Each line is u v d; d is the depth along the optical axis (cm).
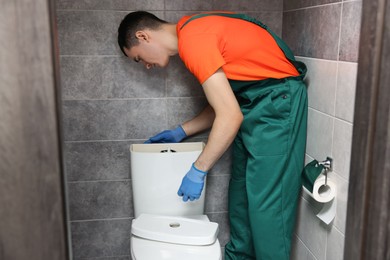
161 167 212
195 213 221
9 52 70
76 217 240
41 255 78
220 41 179
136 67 224
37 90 72
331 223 186
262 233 204
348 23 162
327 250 191
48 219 76
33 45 70
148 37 195
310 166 190
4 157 74
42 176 75
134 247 189
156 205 218
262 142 193
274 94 189
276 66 190
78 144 230
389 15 79
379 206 86
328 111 182
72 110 226
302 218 219
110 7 215
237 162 216
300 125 197
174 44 197
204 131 235
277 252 206
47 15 69
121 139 232
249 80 190
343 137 171
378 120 83
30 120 73
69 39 217
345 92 167
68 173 234
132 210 243
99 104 227
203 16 183
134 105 229
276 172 195
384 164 84
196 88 230
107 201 240
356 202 90
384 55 81
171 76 227
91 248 246
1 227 76
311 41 196
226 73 187
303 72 195
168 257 181
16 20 69
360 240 90
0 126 72
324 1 181
